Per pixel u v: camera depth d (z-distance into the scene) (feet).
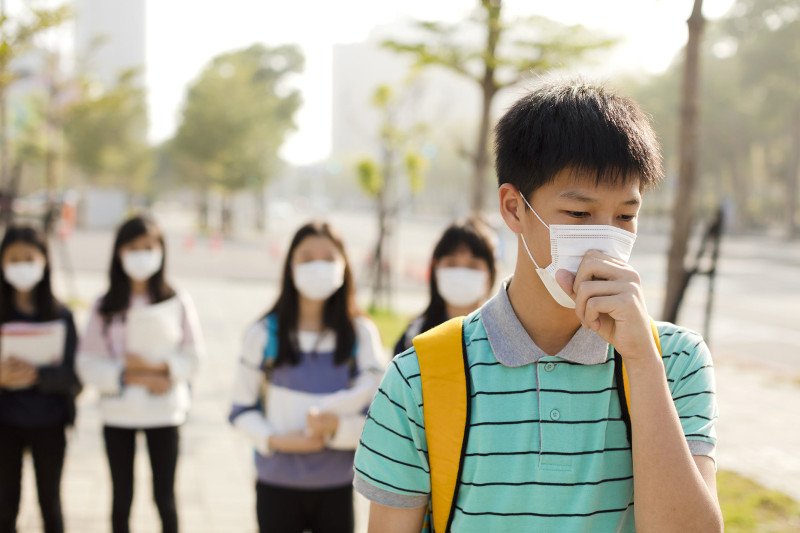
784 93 137.49
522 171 4.76
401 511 5.02
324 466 10.17
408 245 120.78
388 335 35.35
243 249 97.09
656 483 4.25
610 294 4.36
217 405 24.63
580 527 4.65
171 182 200.64
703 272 17.81
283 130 133.18
